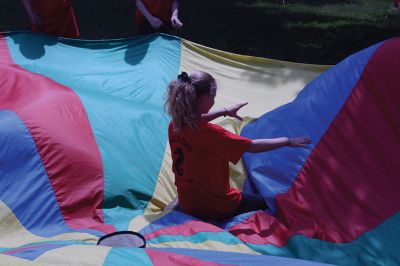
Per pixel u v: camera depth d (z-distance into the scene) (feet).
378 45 17.25
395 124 15.52
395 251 13.12
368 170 15.05
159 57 23.88
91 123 16.84
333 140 15.83
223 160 14.06
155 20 25.38
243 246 12.98
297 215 14.42
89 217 14.74
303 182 15.31
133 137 17.25
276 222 14.12
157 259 10.21
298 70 24.27
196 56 24.41
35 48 23.40
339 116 16.19
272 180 15.84
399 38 17.35
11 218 13.73
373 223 13.96
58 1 25.66
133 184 15.93
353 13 46.68
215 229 13.46
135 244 12.37
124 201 15.56
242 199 14.85
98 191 15.20
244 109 21.54
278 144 13.43
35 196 14.35
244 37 38.32
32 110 16.01
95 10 42.01
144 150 17.08
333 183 15.03
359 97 16.28
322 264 10.84
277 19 43.29
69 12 26.50
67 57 23.41
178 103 13.28
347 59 17.67
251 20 42.57
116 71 22.93
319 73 24.25
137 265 9.87
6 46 23.15
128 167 16.28
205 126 13.38
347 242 13.51
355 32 40.04
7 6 41.34
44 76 19.52
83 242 12.55
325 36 39.17
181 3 45.83
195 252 11.46
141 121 18.04
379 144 15.35
